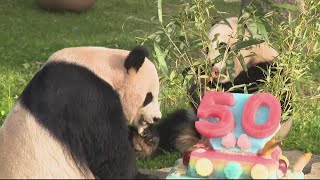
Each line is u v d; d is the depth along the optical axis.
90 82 4.68
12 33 14.84
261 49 6.52
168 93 7.32
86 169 4.59
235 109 4.87
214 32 6.32
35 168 4.52
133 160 4.82
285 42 6.08
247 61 6.55
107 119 4.64
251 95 4.89
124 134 4.72
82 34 15.03
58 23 16.16
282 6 6.12
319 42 6.16
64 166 4.53
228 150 4.72
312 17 6.11
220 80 6.29
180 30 6.12
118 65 4.85
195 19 5.98
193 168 4.70
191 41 6.11
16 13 16.98
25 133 4.61
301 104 6.44
